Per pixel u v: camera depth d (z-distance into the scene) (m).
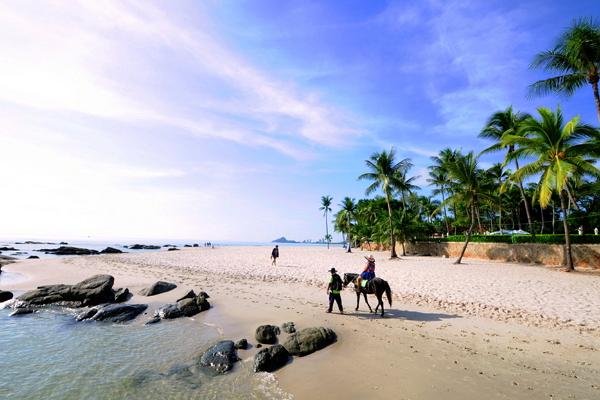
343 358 7.39
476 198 29.56
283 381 6.48
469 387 5.81
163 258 40.09
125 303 14.05
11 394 6.30
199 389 6.30
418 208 64.12
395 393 5.71
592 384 5.83
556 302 12.21
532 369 6.51
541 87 23.36
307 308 12.04
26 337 10.05
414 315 10.78
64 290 15.25
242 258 39.56
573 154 21.12
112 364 7.73
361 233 58.66
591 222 38.25
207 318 11.42
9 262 35.38
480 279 18.05
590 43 20.41
